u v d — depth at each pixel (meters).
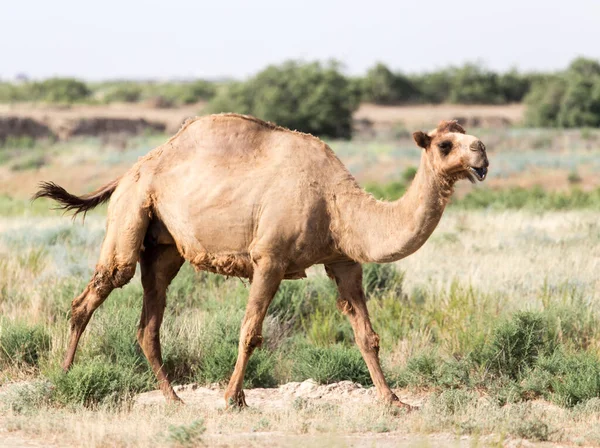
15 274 52.38
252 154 31.61
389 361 38.59
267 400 33.81
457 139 27.91
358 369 36.31
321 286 47.56
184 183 32.06
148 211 32.94
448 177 28.38
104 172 183.62
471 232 75.06
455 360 36.00
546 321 39.06
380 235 29.77
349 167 177.62
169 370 38.28
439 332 41.03
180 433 25.19
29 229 72.50
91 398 32.00
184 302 46.34
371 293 47.97
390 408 30.23
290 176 30.72
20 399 31.42
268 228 30.41
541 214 95.44
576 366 34.53
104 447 25.22
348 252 30.58
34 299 45.59
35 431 27.33
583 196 118.50
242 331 30.81
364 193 30.75
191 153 32.47
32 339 39.09
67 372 33.12
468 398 31.31
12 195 167.75
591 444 26.55
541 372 34.44
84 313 33.91
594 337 39.66
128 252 33.00
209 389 36.00
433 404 30.39
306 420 29.17
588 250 61.91
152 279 34.19
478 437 25.86
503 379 34.78
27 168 190.38
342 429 27.95
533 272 53.62
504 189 147.75
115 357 38.44
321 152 31.55
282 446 24.55
